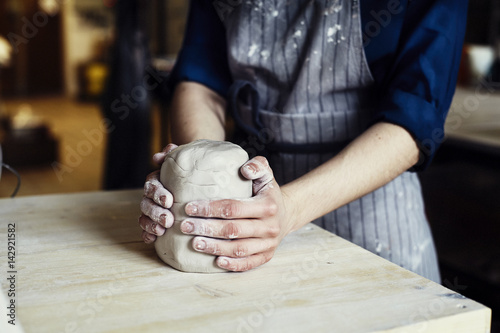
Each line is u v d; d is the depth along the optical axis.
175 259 0.80
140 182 3.26
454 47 1.00
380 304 0.69
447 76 0.98
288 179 1.18
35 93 9.70
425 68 0.96
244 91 1.22
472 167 2.13
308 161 1.16
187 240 0.79
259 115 1.20
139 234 0.98
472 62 2.84
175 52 6.77
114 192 1.26
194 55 1.26
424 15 1.00
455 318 0.67
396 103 0.95
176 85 1.28
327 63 1.09
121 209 1.13
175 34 6.74
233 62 1.19
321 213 0.91
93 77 8.75
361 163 0.92
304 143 1.15
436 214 2.14
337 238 0.95
